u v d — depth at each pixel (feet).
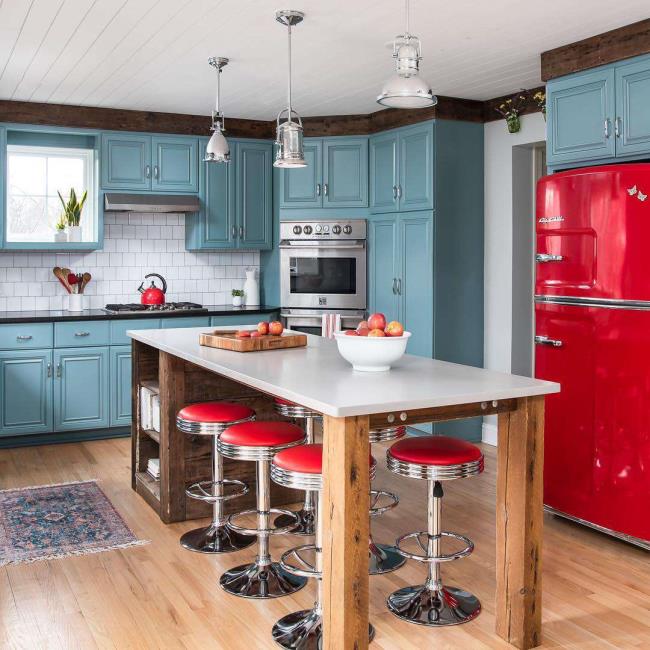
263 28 12.96
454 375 9.98
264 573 10.96
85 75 16.26
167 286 22.20
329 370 10.40
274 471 9.47
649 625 9.82
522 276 18.85
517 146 18.40
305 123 20.93
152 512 14.17
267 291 22.89
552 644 9.33
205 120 20.94
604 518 12.69
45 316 18.76
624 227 12.16
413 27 12.84
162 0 11.61
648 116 12.45
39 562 11.77
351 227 20.75
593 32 13.12
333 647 8.26
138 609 10.19
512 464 9.25
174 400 13.51
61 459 17.80
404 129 19.25
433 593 10.20
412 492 15.33
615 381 12.40
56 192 20.80
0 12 12.25
